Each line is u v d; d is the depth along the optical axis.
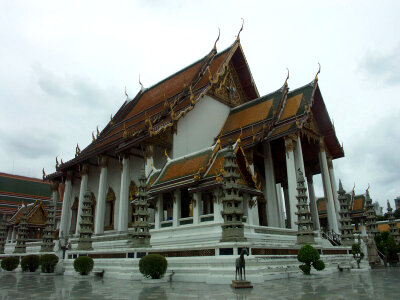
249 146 28.73
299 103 30.70
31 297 10.24
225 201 14.19
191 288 11.68
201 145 32.09
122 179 29.91
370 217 32.25
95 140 40.94
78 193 42.00
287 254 16.95
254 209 26.59
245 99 40.72
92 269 18.62
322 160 34.09
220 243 13.96
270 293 9.87
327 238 29.64
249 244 14.05
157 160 29.55
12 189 61.75
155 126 28.70
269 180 30.05
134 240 17.70
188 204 21.33
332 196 33.09
